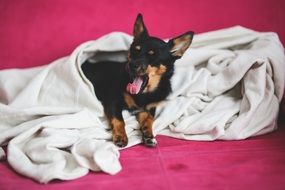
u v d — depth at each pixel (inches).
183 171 54.9
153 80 72.5
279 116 78.5
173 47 72.4
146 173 54.2
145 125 68.9
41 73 72.4
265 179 52.8
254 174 54.1
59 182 51.5
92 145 56.2
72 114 66.5
